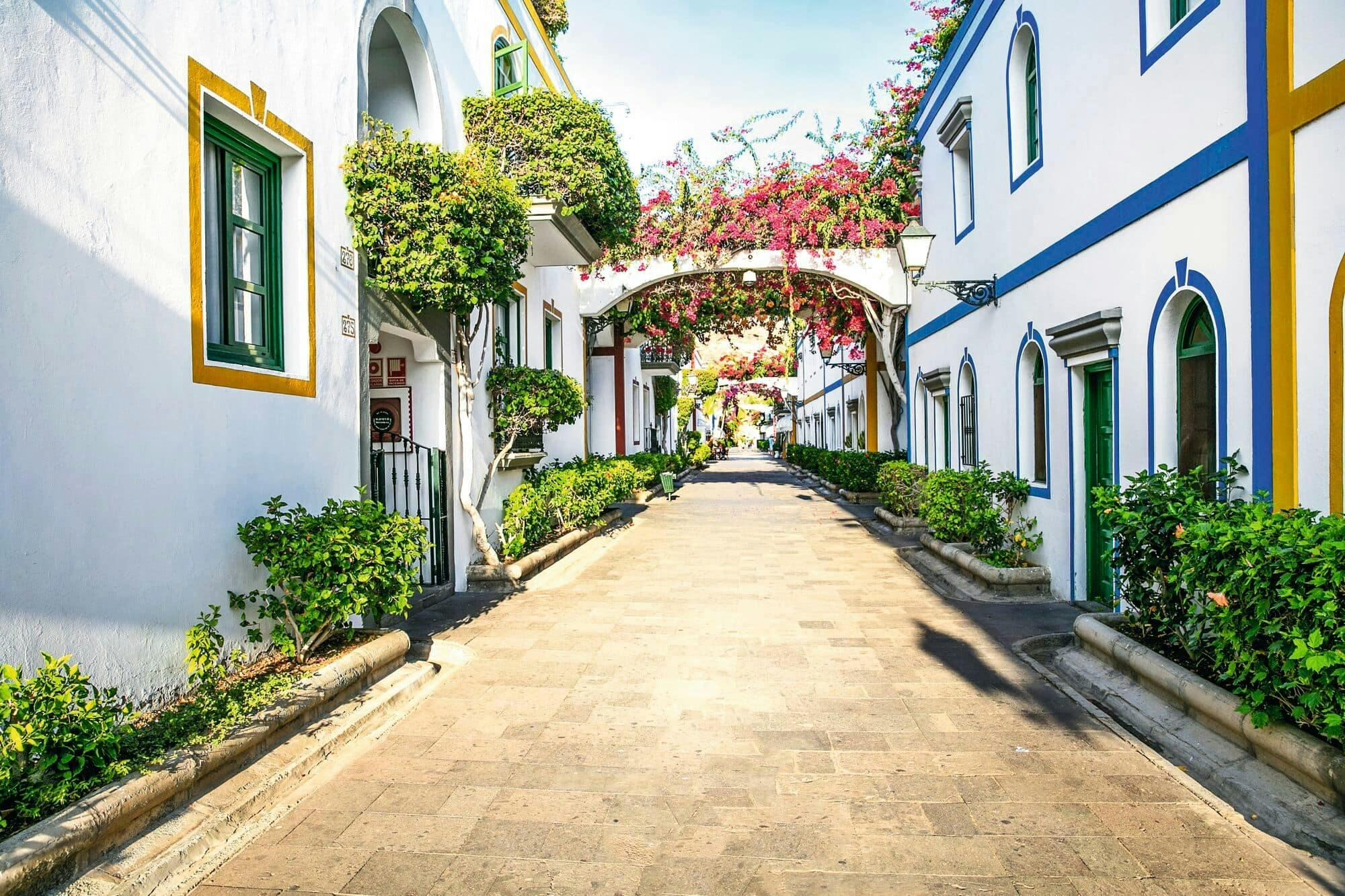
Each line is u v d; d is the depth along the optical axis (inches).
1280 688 139.6
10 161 132.3
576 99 370.9
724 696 207.9
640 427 1016.9
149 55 164.6
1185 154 219.0
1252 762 149.4
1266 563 139.9
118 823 121.3
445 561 330.3
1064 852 129.7
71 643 143.4
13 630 131.8
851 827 139.5
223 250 200.5
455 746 177.5
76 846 112.7
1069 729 182.7
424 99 325.4
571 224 375.9
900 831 137.6
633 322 657.0
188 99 176.4
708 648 253.0
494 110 352.2
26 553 134.3
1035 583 318.7
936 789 153.3
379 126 264.5
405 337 313.1
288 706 166.9
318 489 227.6
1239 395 196.5
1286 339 178.1
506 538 382.0
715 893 120.5
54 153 140.9
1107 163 266.2
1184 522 184.7
